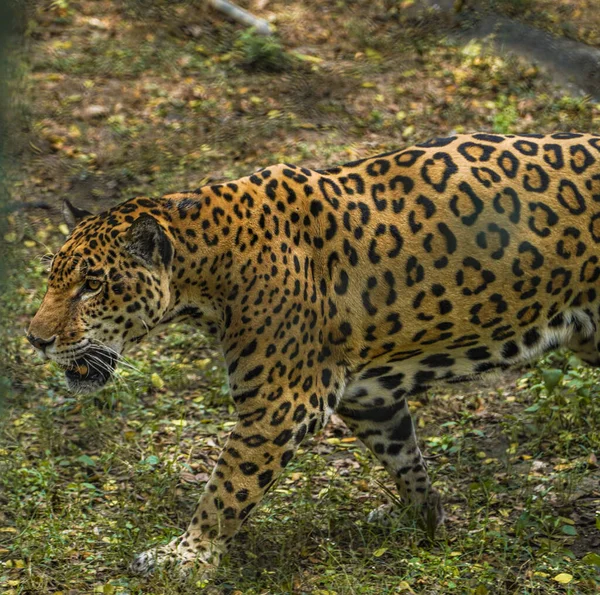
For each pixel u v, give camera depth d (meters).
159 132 19.89
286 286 9.17
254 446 9.23
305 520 10.18
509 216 9.43
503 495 10.81
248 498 9.30
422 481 10.23
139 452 12.03
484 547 9.70
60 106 20.39
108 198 17.98
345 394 9.86
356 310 9.43
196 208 9.28
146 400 13.42
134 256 8.99
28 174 18.19
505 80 21.28
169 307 9.35
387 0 24.58
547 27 23.02
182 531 10.16
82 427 12.56
